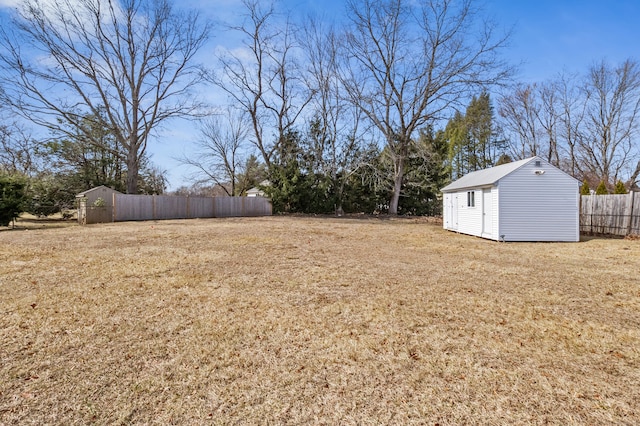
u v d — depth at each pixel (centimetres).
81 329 345
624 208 1228
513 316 395
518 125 2839
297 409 223
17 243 908
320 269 631
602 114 2447
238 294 470
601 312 411
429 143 2677
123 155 2195
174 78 2225
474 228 1229
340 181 2494
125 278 547
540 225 1089
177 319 375
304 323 368
